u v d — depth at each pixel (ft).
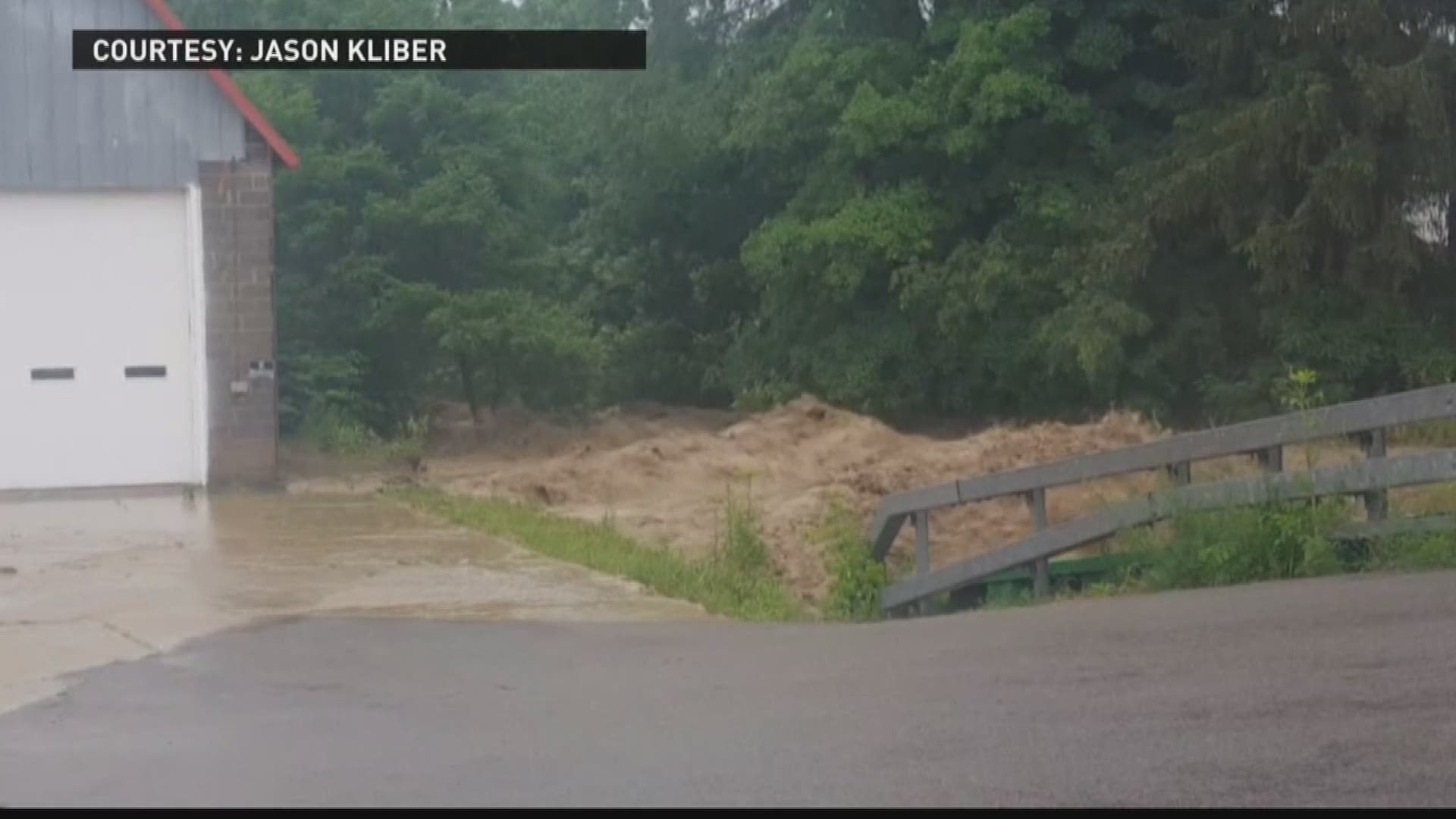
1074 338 114.42
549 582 56.29
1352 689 34.63
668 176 146.61
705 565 63.67
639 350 152.46
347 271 113.09
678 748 33.73
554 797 30.58
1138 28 127.03
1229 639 40.45
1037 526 58.90
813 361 130.31
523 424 118.32
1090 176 124.36
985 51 120.57
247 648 45.29
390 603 52.21
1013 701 35.96
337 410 110.22
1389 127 109.60
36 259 82.28
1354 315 113.39
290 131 113.70
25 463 82.33
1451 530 49.26
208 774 32.94
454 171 115.34
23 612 50.29
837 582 63.62
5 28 80.94
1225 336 119.75
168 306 83.51
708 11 146.30
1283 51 116.16
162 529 69.41
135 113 82.48
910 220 124.06
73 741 35.73
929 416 130.72
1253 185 112.57
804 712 36.35
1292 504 51.21
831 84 126.62
